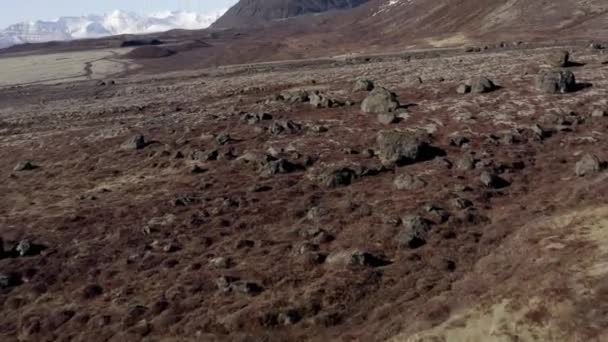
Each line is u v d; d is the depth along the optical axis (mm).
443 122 69438
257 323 34844
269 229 47625
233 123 80438
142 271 43125
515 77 86438
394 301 35688
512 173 54000
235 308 36688
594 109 67250
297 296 36969
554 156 56844
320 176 56062
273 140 69875
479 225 44344
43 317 38844
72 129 92688
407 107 77750
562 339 26047
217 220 49531
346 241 43719
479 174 53688
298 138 69688
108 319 37562
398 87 91250
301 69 141875
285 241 44969
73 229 50938
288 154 63625
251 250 44312
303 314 35438
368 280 37875
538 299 28625
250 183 57156
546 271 31625
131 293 40500
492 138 62406
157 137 77625
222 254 44125
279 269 40688
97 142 79438
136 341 35281
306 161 60938
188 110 97625
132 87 146500
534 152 58750
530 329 27234
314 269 40312
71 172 68375
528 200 47031
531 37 147000
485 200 48406
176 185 58438
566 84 75500
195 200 53812
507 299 29938
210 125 80688
